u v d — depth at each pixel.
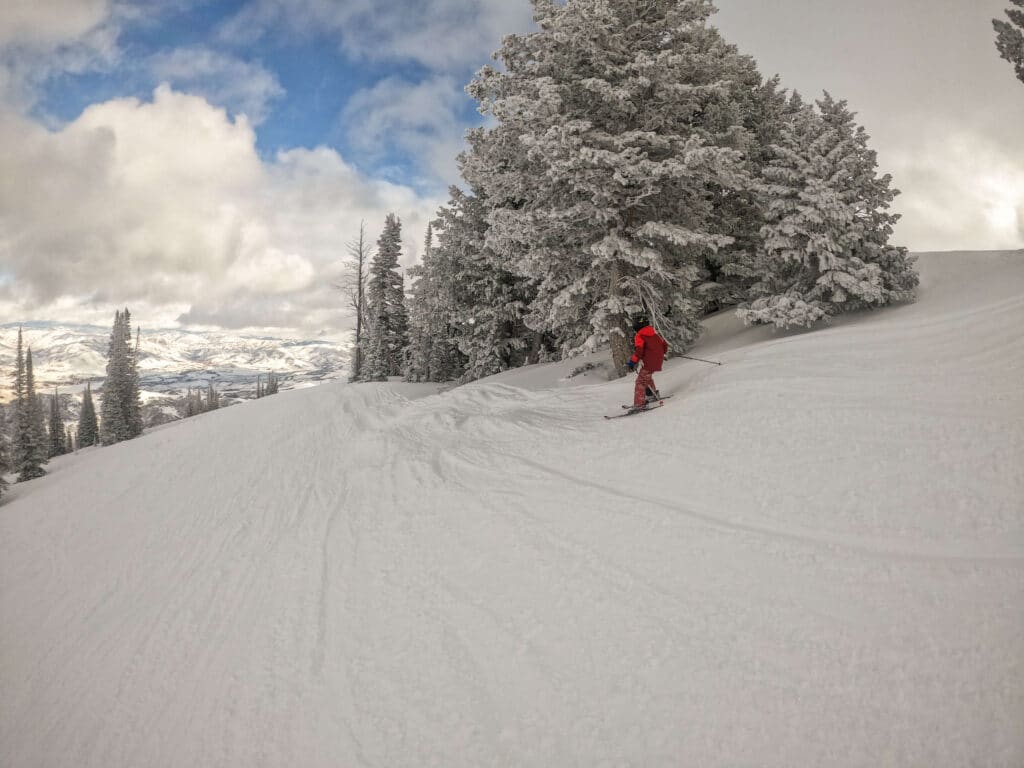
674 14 14.16
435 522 7.20
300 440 14.37
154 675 6.13
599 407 10.70
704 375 9.90
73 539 12.10
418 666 4.68
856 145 13.45
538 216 14.78
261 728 4.66
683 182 14.29
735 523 5.16
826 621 3.76
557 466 7.80
